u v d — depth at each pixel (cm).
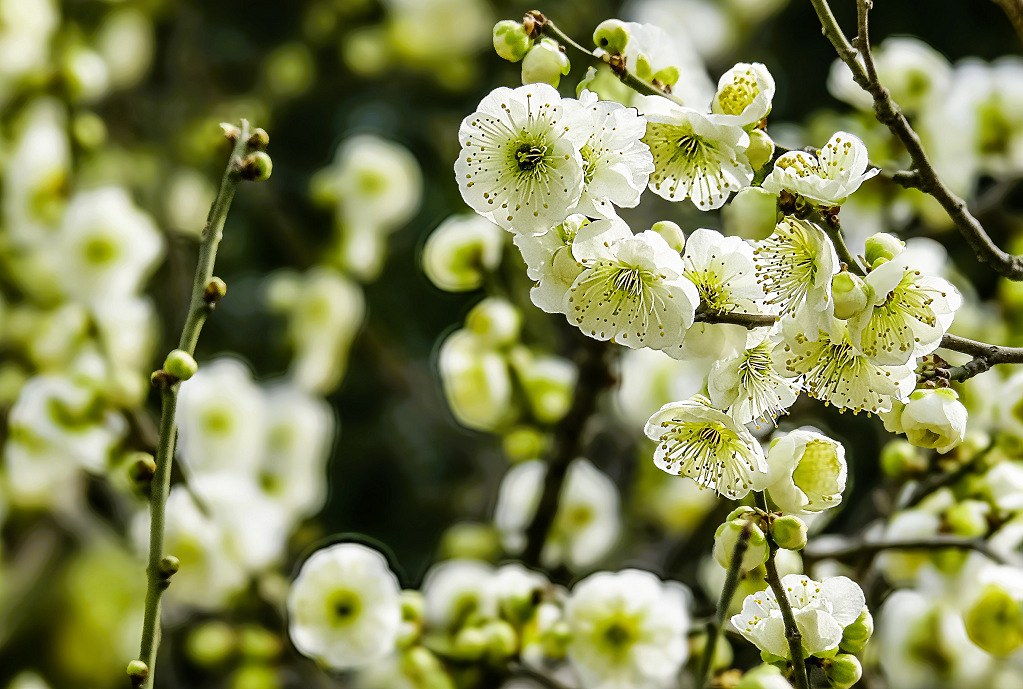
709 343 93
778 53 184
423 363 177
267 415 133
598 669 105
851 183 92
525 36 94
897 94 113
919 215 117
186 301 138
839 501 94
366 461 180
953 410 93
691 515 140
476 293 145
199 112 164
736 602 105
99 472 111
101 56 154
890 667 108
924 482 104
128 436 109
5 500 135
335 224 150
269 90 168
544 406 113
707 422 94
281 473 132
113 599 157
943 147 113
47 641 155
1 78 130
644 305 93
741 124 93
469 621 108
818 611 93
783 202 93
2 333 130
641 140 94
